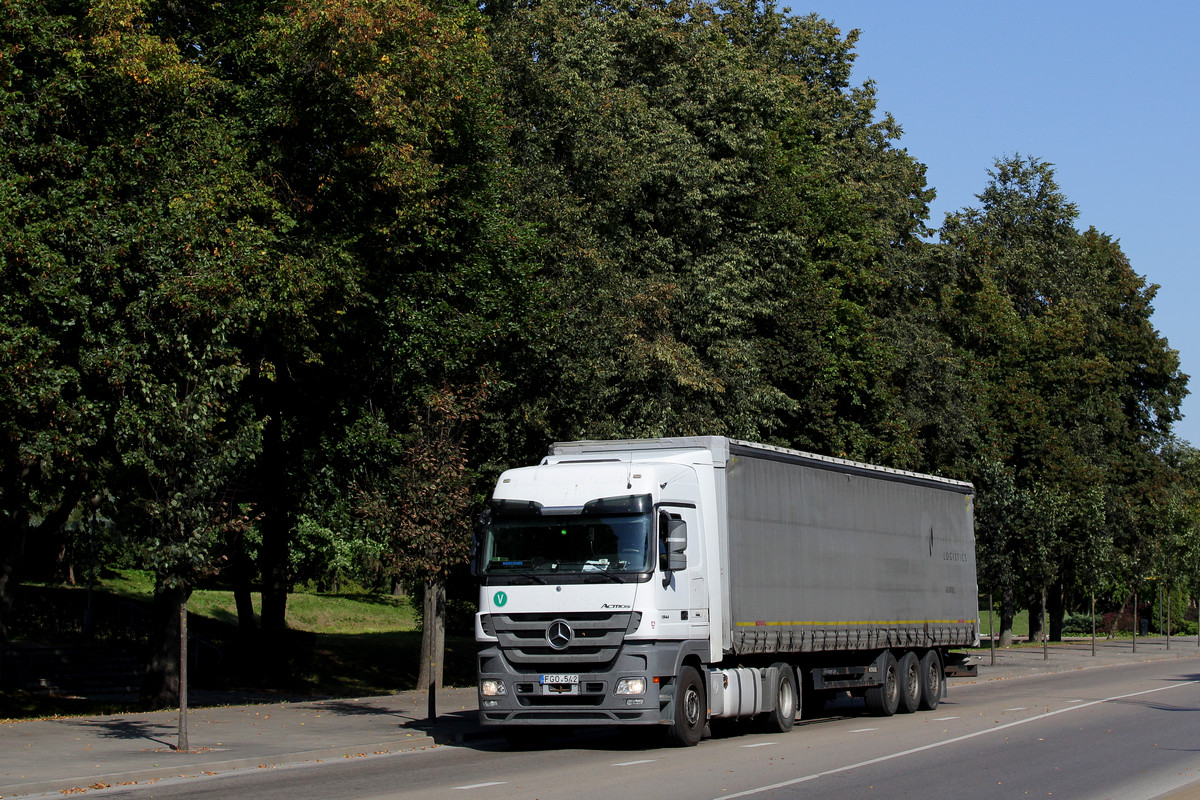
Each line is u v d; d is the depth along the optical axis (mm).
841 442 35781
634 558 15438
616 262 28562
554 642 15414
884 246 41906
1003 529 39719
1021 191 63031
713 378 28672
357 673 35594
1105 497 51062
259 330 20219
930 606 24109
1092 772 13617
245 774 13492
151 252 17781
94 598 42062
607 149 28406
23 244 16688
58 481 19641
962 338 50688
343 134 21297
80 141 19109
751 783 12344
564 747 16484
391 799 11133
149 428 15359
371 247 22453
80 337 17938
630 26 34156
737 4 46656
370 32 19859
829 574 20109
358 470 24391
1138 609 78812
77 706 27156
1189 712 22391
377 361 23547
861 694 22094
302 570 49125
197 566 14922
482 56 23391
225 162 20125
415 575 18703
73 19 18750
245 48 22000
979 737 17625
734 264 31547
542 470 16328
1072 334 51375
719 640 16719
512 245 24188
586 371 26125
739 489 17703
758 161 33594
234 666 34375
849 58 47312
